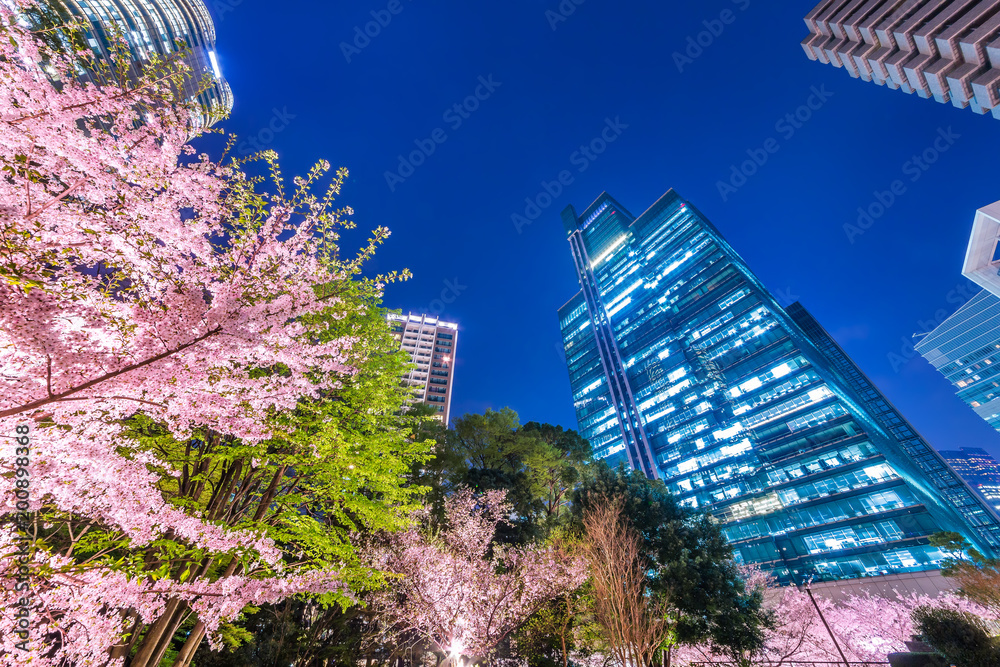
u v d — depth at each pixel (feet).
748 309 218.79
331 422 29.01
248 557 18.89
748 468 183.93
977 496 250.16
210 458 28.07
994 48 82.64
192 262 13.94
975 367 377.30
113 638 13.12
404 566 45.44
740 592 61.62
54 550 18.67
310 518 34.06
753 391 197.88
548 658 49.80
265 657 41.65
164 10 148.15
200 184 14.53
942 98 95.45
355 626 50.67
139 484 14.14
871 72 106.11
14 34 11.12
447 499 59.77
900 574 113.91
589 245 419.95
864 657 74.74
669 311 269.85
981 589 62.28
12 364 10.29
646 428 246.06
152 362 11.42
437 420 80.23
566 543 56.80
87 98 12.24
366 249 22.25
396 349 40.91
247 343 12.73
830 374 219.61
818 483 158.61
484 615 42.75
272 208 16.11
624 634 40.52
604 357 305.94
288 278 15.34
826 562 141.59
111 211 12.67
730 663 59.47
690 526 69.56
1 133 10.90
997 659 45.96
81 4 70.79
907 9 96.22
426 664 52.60
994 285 195.62
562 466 88.79
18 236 10.82
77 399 10.91
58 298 10.76
